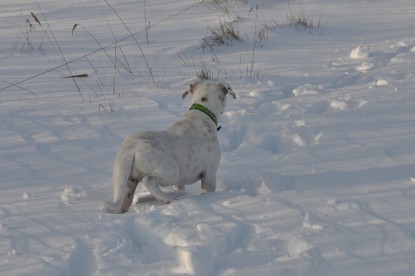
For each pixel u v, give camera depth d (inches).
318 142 306.0
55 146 326.3
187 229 206.1
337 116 340.8
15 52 562.6
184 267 183.3
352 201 223.6
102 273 183.9
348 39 549.3
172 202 238.7
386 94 370.3
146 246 207.3
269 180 258.5
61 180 282.5
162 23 652.7
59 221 226.1
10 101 415.8
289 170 275.3
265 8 694.5
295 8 684.1
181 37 586.9
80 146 325.1
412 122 319.9
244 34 577.3
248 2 719.7
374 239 191.8
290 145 315.9
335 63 469.7
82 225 220.4
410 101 352.8
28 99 418.9
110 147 323.0
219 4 717.3
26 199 258.7
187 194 259.8
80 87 446.3
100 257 194.1
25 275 185.2
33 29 658.8
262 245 195.6
